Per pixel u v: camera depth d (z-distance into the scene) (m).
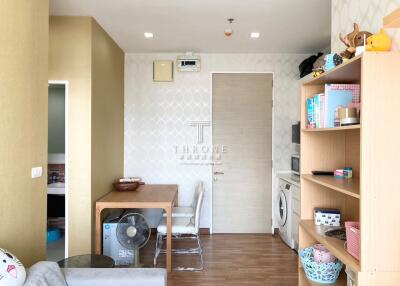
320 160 2.27
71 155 3.13
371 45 1.52
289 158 4.53
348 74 1.84
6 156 1.72
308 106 2.20
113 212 3.90
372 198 1.40
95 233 3.25
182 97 4.55
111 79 3.87
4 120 1.70
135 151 4.55
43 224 2.19
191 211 3.91
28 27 1.96
